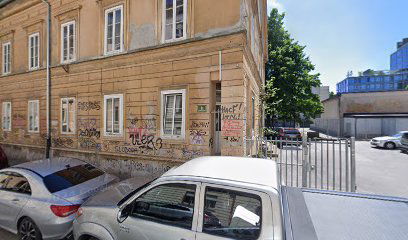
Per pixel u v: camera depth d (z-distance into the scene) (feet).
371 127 76.18
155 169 25.03
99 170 17.04
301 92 70.44
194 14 23.50
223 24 22.09
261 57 49.75
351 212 7.91
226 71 21.74
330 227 6.93
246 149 23.18
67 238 12.79
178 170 9.58
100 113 29.50
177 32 24.80
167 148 24.68
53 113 34.47
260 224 7.16
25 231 13.21
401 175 27.68
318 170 30.30
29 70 37.76
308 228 6.87
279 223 6.95
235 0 21.61
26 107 38.50
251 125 28.45
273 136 59.21
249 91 26.68
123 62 27.61
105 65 29.01
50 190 13.09
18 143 39.63
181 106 24.40
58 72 33.78
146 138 26.00
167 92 24.77
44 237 12.30
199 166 9.64
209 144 22.57
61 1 33.53
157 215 8.93
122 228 9.27
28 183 13.65
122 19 27.94
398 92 81.76
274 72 70.59
